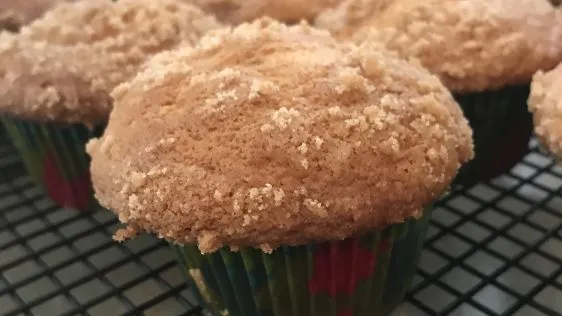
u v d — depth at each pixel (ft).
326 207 0.40
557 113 0.49
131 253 0.59
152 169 0.43
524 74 0.57
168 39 0.59
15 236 0.62
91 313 0.54
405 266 0.49
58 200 0.67
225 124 0.43
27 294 0.56
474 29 0.58
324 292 0.46
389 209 0.42
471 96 0.60
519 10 0.60
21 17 0.71
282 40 0.48
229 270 0.45
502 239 0.59
